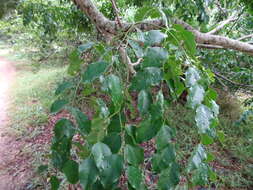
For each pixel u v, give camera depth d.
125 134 0.49
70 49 4.78
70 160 0.50
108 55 0.54
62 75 5.10
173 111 2.99
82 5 1.05
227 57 3.08
